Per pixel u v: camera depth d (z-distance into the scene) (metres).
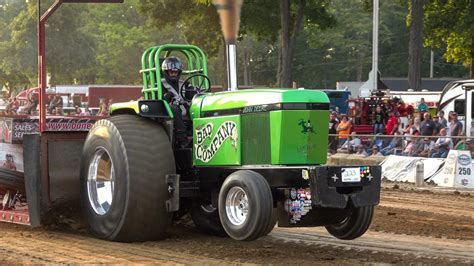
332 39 101.88
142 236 10.95
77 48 60.62
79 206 12.22
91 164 11.37
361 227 10.17
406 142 25.42
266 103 9.97
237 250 10.55
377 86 44.44
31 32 53.56
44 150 11.76
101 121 11.30
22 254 10.09
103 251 10.32
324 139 10.05
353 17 102.50
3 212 12.00
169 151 10.88
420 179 22.06
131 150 10.70
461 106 31.88
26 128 12.81
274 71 106.19
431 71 85.81
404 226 13.41
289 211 9.71
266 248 10.78
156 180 10.70
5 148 12.83
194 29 51.38
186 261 9.62
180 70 11.52
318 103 9.97
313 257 10.08
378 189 9.75
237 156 10.31
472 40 47.91
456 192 20.19
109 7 89.44
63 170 11.91
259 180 9.51
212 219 11.83
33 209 11.43
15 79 57.91
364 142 27.00
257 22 45.47
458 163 21.80
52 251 10.32
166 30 83.50
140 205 10.65
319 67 106.44
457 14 44.88
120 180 10.71
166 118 10.98
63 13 59.34
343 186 9.52
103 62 83.56
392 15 105.44
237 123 10.32
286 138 9.80
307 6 45.94
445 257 10.26
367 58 105.44
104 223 11.06
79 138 12.06
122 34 84.50
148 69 11.45
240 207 9.77
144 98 11.60
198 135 10.97
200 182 11.05
